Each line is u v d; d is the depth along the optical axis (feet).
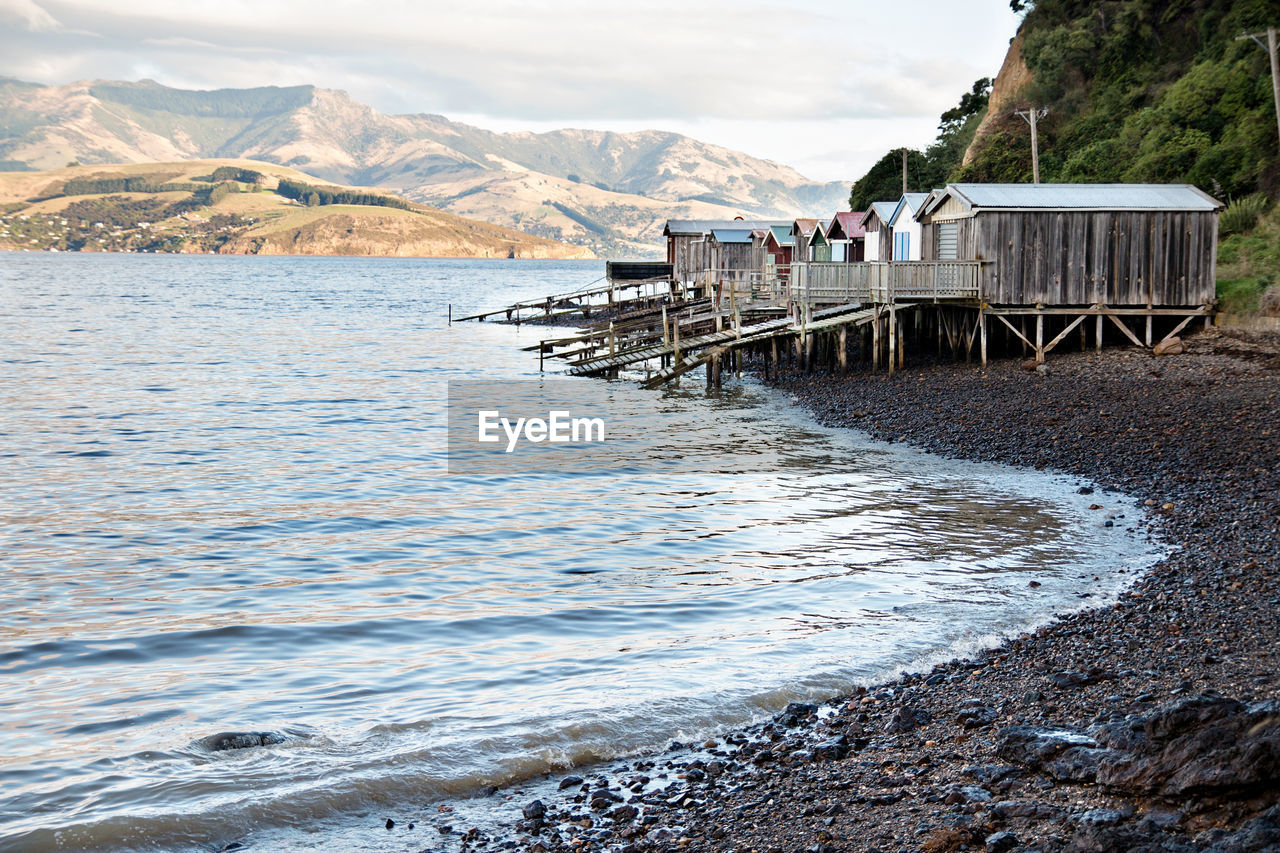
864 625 45.68
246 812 29.43
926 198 143.84
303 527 68.39
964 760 29.81
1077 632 42.29
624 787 30.73
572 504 74.79
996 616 46.01
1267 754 22.52
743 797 29.32
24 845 27.32
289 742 34.22
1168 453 76.18
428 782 31.32
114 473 86.63
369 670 41.73
